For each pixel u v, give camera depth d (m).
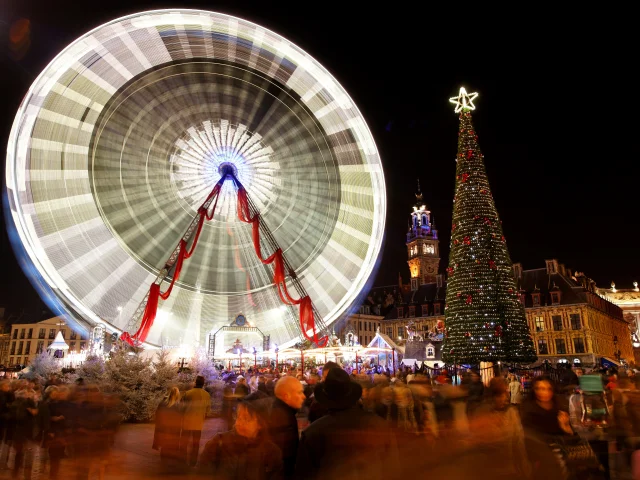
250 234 27.95
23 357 90.56
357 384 4.35
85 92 23.61
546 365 31.22
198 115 27.83
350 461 3.94
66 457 8.74
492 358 27.25
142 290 24.62
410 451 7.28
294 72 26.77
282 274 24.84
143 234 25.47
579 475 5.84
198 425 8.72
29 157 21.27
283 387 5.18
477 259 28.73
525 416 6.13
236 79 27.72
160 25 24.20
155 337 24.09
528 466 5.87
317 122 27.47
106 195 24.28
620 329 86.75
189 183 27.58
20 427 9.41
